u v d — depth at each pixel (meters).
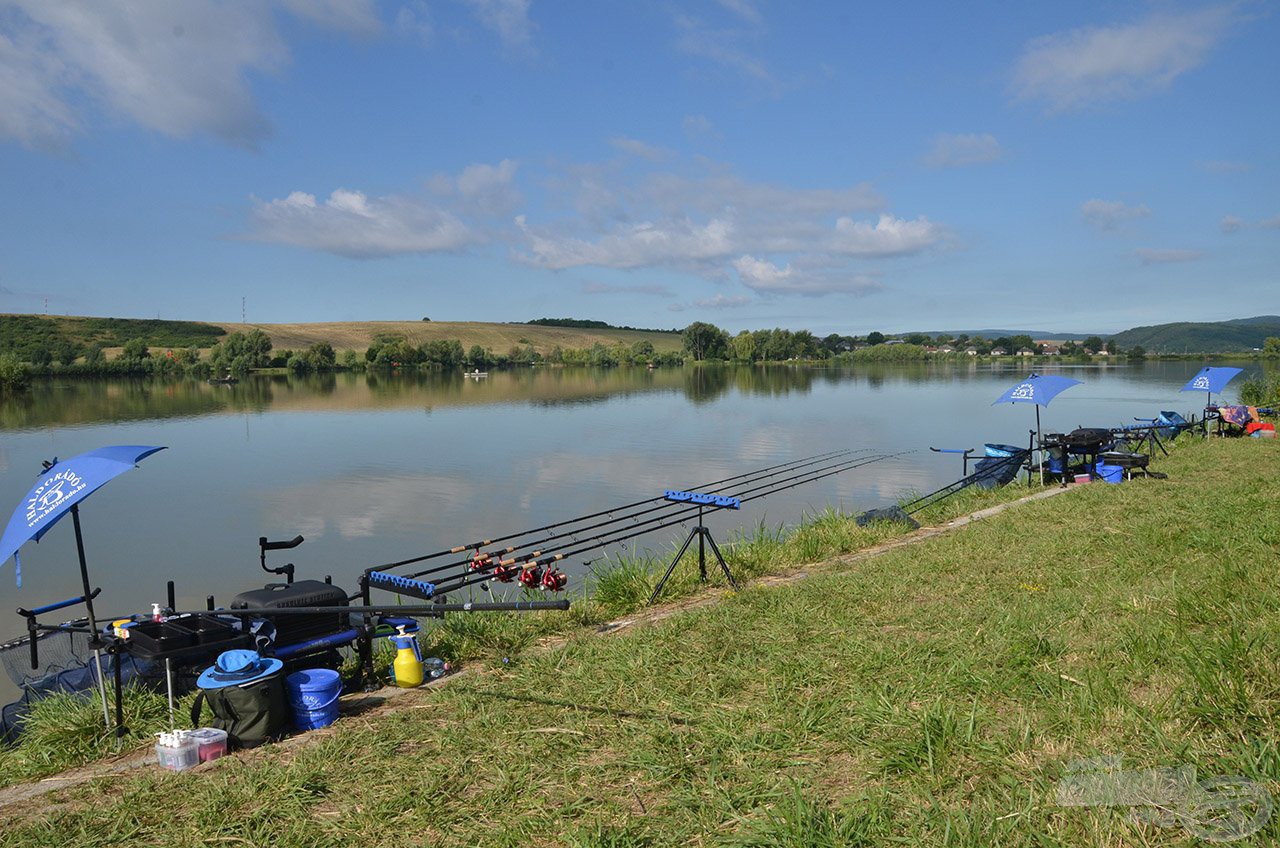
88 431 35.62
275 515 17.27
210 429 36.00
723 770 4.16
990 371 102.50
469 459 24.95
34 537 5.07
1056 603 6.74
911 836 3.31
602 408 45.59
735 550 10.72
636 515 8.82
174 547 14.77
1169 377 77.12
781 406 45.28
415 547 14.46
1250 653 4.55
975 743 4.09
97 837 3.91
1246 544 8.20
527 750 4.58
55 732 5.41
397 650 6.21
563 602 5.40
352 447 28.50
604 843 3.53
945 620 6.55
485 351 139.38
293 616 5.86
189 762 4.78
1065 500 12.66
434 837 3.73
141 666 6.07
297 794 4.20
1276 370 32.16
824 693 5.07
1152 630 5.44
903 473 20.94
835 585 8.02
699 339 148.12
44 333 138.38
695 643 6.37
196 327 157.38
